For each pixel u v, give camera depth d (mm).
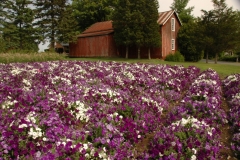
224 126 5434
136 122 4676
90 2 45031
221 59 42906
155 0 25891
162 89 8172
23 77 8070
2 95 5465
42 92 5770
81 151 3277
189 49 29797
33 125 3547
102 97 5914
